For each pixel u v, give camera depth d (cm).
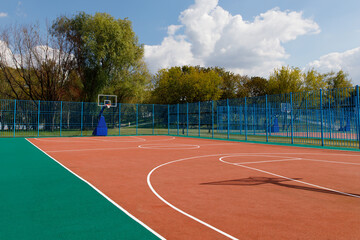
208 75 5100
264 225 390
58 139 2352
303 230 371
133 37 3966
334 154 1273
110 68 3769
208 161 1047
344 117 1870
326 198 534
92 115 3111
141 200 518
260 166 925
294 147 1628
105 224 394
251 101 2698
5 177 737
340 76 5244
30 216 428
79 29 3644
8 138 2420
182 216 429
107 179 714
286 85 4191
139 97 4053
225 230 371
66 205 486
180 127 3145
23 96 3681
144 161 1049
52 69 3450
